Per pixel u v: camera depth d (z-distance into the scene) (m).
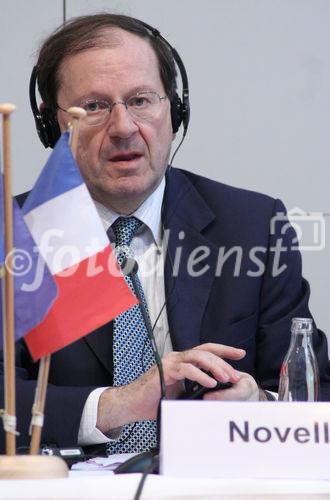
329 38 7.34
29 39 7.35
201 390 4.76
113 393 4.90
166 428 3.45
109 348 5.47
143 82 5.52
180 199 5.99
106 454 5.00
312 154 7.30
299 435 3.47
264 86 7.32
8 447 3.46
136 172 5.51
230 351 4.90
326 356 5.77
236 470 3.44
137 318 5.52
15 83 7.31
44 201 3.78
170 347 5.55
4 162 3.45
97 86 5.48
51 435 4.86
